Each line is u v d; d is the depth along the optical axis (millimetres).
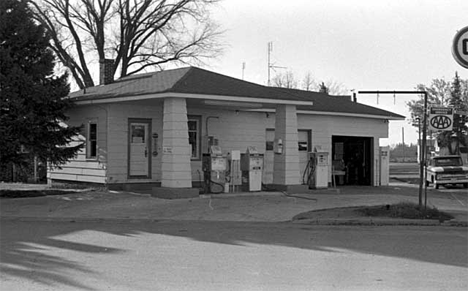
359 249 11430
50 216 16734
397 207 16188
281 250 11305
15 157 21422
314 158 24406
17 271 9156
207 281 8555
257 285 8328
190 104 22734
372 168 29750
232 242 12320
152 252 11039
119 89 23125
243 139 25594
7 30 20891
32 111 20719
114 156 22672
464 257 10578
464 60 11359
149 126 23484
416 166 61094
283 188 22516
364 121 29406
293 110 22922
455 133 53719
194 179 24125
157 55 44094
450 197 23469
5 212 17453
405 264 9914
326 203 19000
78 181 24641
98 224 15430
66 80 22422
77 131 22203
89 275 8898
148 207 17922
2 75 19969
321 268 9555
